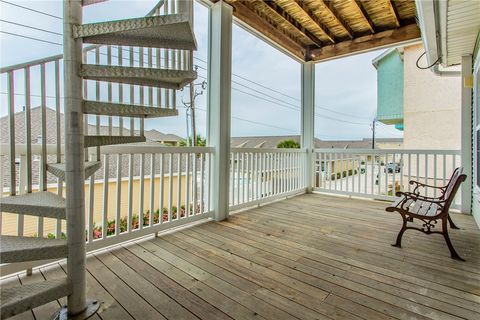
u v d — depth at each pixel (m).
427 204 2.85
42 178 2.04
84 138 1.68
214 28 3.43
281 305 1.63
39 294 1.40
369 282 1.89
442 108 5.43
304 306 1.61
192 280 1.94
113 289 1.82
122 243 2.67
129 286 1.85
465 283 1.87
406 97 5.95
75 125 1.55
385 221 3.44
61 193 2.17
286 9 3.90
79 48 1.58
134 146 2.64
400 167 4.52
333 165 5.35
